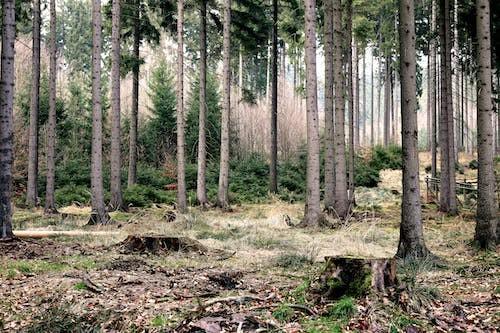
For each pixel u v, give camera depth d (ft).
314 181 48.62
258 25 78.54
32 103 68.39
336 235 41.88
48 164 60.80
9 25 33.99
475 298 19.90
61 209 66.54
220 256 31.09
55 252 30.96
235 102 124.88
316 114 48.49
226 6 68.54
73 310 17.19
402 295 16.62
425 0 90.12
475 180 86.07
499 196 58.49
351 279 17.13
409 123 30.09
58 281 22.08
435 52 70.59
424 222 51.57
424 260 28.50
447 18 55.62
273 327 14.94
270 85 126.00
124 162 110.11
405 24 30.12
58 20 172.55
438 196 71.82
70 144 104.12
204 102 72.18
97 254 30.63
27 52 114.52
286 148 119.55
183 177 62.23
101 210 48.14
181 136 62.54
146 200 72.90
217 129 113.80
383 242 39.42
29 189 68.49
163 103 115.55
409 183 30.19
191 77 131.85
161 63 119.65
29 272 24.52
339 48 56.03
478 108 35.14
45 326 15.99
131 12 75.15
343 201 53.93
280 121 121.60
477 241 34.58
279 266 27.91
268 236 40.27
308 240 39.40
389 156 107.96
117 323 15.97
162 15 72.33
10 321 16.92
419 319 15.83
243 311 16.31
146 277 23.57
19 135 93.86
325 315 15.97
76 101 111.86
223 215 61.11
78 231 42.24
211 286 21.50
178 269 25.96
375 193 85.71
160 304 17.93
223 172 68.85
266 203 78.95
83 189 80.79
